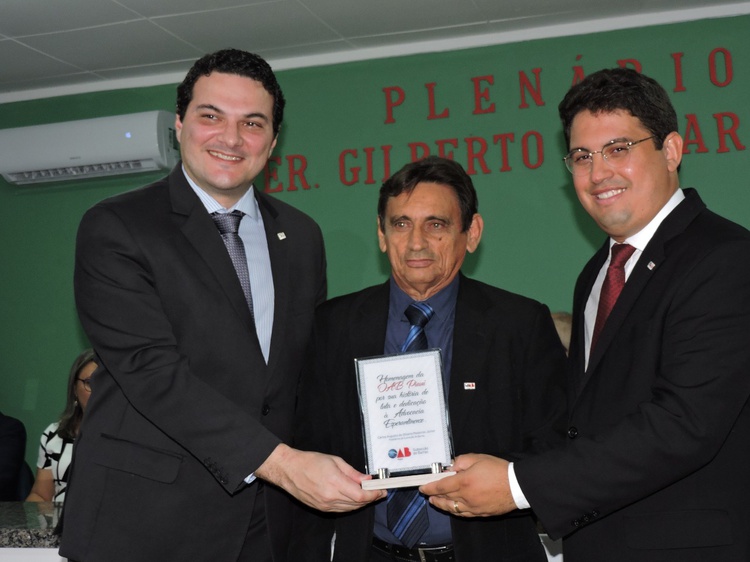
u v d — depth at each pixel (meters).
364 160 4.91
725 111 4.42
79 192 5.39
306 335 2.08
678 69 4.48
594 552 1.74
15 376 5.38
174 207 1.99
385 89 4.89
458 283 2.01
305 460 1.78
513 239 4.68
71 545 1.86
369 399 1.80
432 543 1.84
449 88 4.80
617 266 1.88
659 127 1.80
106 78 5.27
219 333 1.93
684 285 1.70
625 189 1.80
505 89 4.72
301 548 1.94
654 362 1.72
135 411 1.91
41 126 5.18
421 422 1.78
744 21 4.41
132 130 5.03
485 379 1.89
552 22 4.59
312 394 2.00
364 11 4.34
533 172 4.67
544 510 1.67
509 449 1.86
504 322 1.93
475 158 4.75
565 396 1.92
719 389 1.63
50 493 4.00
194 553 1.87
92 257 1.92
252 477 1.87
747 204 4.38
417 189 1.88
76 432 3.92
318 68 4.98
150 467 1.86
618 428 1.67
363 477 1.77
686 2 4.36
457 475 1.72
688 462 1.63
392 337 1.96
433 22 4.52
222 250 1.98
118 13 4.25
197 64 2.01
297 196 4.99
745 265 1.67
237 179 1.98
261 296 2.05
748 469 1.68
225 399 1.84
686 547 1.65
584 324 2.01
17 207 5.46
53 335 5.36
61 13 4.23
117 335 1.88
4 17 4.27
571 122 1.88
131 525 1.85
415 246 1.87
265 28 4.52
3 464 4.23
